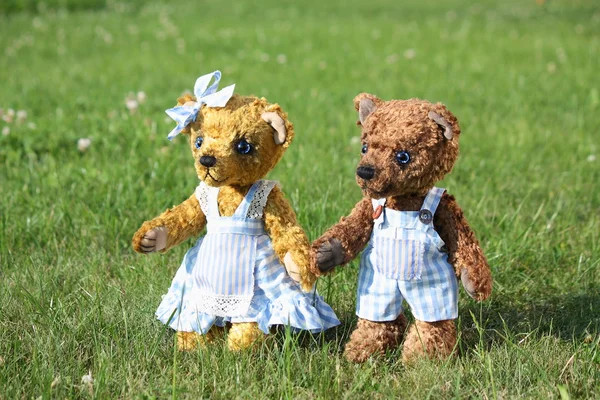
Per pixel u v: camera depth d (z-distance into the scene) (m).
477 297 3.40
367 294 3.51
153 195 5.48
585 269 4.56
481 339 3.56
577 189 5.92
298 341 3.67
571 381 3.35
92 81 9.81
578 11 17.23
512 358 3.53
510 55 11.52
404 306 4.05
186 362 3.50
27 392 3.24
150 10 16.56
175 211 3.70
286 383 3.22
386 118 3.38
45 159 6.42
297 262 3.44
